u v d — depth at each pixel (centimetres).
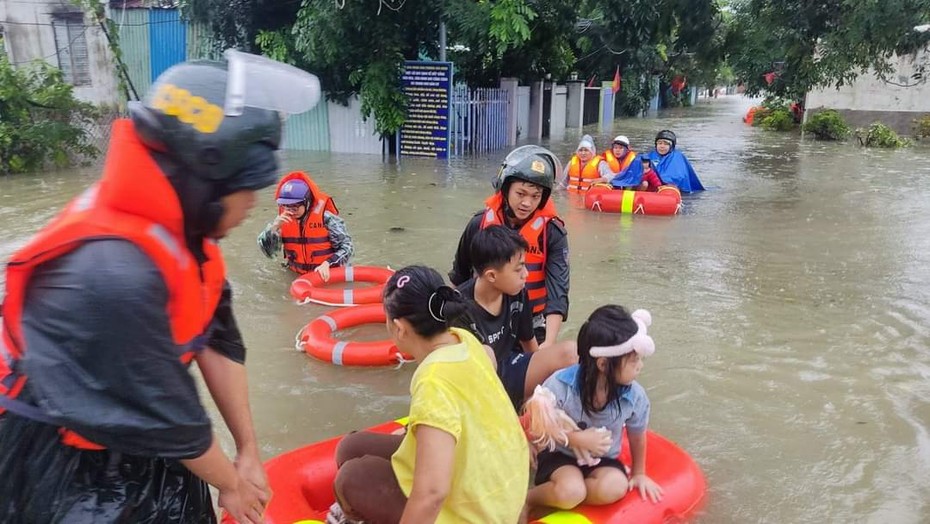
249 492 212
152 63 1667
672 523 313
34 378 154
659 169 1133
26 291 157
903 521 320
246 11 1505
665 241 817
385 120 1453
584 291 635
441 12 1418
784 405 429
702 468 362
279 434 392
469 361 254
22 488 173
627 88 2936
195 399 171
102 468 176
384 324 560
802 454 376
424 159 1465
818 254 764
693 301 611
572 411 305
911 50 1277
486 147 1670
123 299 152
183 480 192
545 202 397
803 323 562
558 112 2205
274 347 506
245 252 736
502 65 1883
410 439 260
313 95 181
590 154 1110
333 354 477
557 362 346
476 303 346
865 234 852
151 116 158
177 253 167
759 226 895
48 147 1257
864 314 582
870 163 1496
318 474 321
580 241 817
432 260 722
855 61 1212
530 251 398
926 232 860
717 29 1599
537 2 1666
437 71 1447
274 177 175
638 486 315
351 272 644
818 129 2019
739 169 1408
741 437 393
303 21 1369
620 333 289
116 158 160
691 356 498
